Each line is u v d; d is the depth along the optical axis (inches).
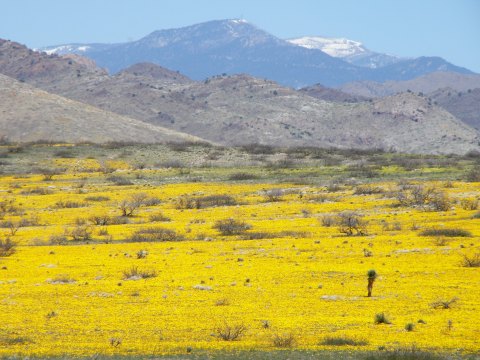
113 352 1256.8
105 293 1953.7
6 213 4643.2
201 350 1266.0
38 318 1608.0
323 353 1216.2
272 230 3671.3
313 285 2052.2
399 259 2518.5
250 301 1808.6
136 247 3132.4
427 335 1376.7
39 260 2738.7
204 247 3068.4
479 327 1453.0
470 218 3772.1
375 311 1651.1
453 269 2265.0
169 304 1780.3
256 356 1195.9
